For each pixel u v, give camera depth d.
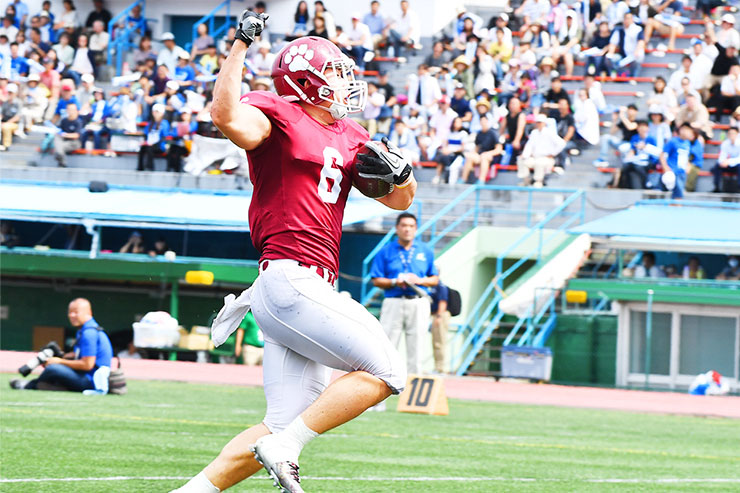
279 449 12.79
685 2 77.69
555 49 74.12
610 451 27.14
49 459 20.72
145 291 64.12
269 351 13.47
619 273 60.97
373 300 63.00
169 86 72.62
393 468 21.73
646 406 43.59
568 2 78.12
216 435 26.30
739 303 55.72
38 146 75.50
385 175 13.21
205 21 85.44
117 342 63.53
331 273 13.34
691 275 61.09
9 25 83.00
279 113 13.07
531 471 22.30
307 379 13.38
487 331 59.28
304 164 13.12
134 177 70.50
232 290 62.41
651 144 65.81
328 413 12.92
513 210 66.50
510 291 61.19
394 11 82.06
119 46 82.25
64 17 84.69
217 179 69.00
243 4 86.31
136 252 66.62
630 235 58.38
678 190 64.56
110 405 33.12
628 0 74.62
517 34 78.12
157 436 25.53
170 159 71.00
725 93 69.38
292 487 12.57
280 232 13.15
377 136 71.44
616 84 73.38
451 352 59.59
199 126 70.00
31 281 65.38
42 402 32.84
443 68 72.31
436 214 67.62
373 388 13.05
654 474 22.73
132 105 73.75
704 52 69.56
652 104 67.38
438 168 68.94
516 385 51.97
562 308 58.72
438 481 20.06
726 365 56.62
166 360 57.62
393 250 35.00
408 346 35.25
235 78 12.34
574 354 57.97
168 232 69.88
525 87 71.12
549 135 67.38
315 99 13.40
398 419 32.94
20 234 70.69
